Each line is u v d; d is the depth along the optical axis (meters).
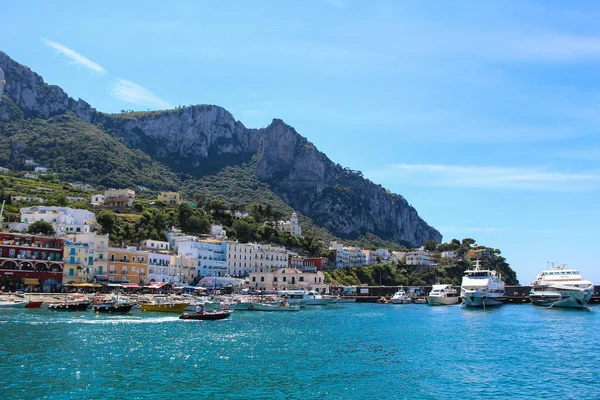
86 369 66.31
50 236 186.62
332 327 123.44
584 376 67.81
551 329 120.12
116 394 56.12
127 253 195.38
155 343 87.88
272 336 103.19
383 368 72.25
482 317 155.12
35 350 76.56
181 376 64.81
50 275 168.00
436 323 135.75
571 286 192.75
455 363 76.25
